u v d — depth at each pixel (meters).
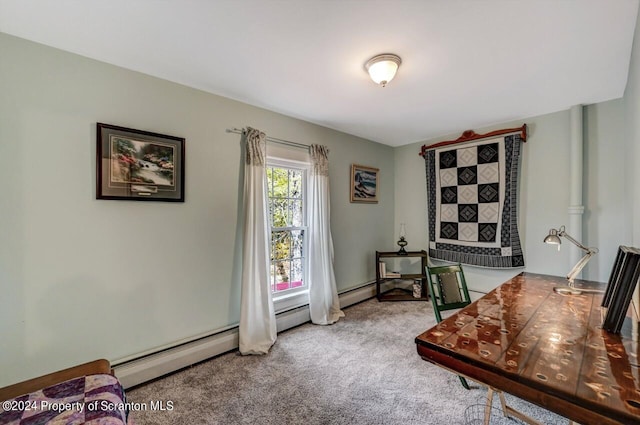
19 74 1.65
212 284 2.47
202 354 2.35
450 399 1.84
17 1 1.36
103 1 1.37
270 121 2.88
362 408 1.76
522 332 1.29
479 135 3.45
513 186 3.20
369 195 4.05
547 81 2.27
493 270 3.42
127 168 2.01
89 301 1.88
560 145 2.95
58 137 1.77
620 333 1.26
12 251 1.64
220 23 1.55
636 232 1.94
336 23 1.55
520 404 1.77
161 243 2.19
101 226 1.92
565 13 1.47
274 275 3.00
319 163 3.22
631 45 1.76
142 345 2.09
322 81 2.26
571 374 0.94
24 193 1.67
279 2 1.38
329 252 3.27
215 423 1.66
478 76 2.18
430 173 3.96
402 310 3.53
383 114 3.03
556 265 2.98
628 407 0.77
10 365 1.63
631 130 2.12
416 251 4.18
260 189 2.65
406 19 1.51
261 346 2.51
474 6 1.41
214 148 2.48
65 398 1.14
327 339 2.74
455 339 1.22
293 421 1.66
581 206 2.75
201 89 2.38
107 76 1.94
